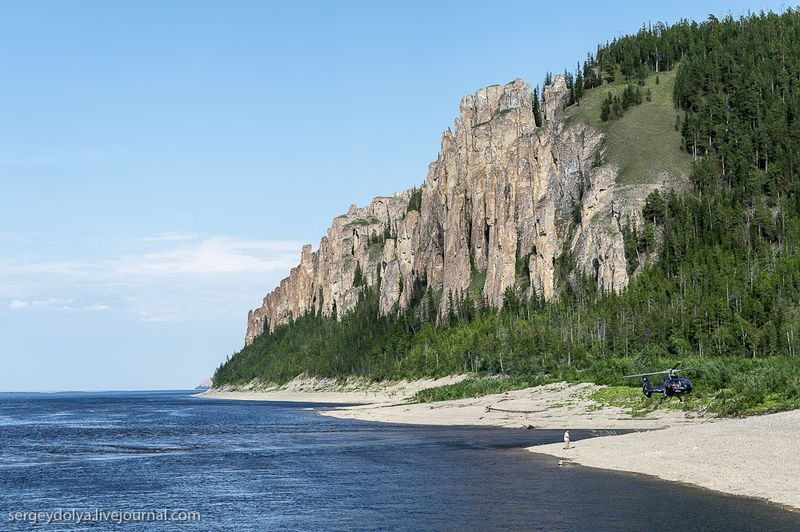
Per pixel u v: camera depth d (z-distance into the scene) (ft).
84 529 140.36
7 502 167.22
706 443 199.21
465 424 354.13
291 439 309.01
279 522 141.38
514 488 165.58
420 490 169.99
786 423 215.92
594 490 158.92
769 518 128.47
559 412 354.54
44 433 376.68
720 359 418.92
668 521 128.88
